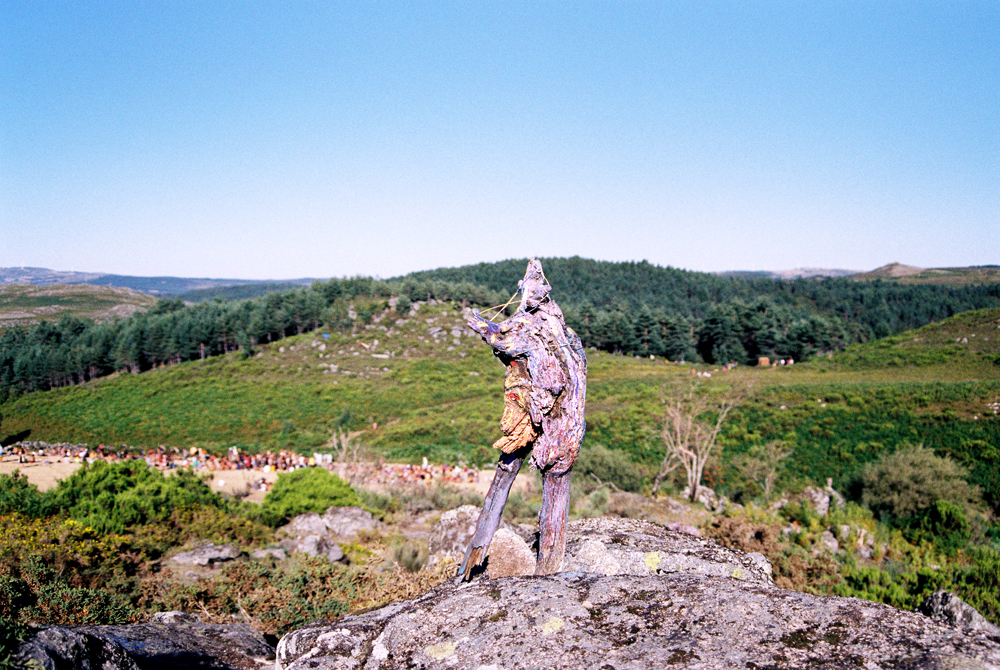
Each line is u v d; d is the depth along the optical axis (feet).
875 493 80.38
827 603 10.36
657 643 9.88
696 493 81.66
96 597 29.84
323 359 289.12
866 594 36.45
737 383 181.78
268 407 213.46
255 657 20.30
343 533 57.98
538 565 14.52
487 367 274.57
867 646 9.05
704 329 328.70
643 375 246.88
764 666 8.93
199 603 32.68
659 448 117.29
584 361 14.30
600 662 9.59
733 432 126.31
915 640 9.04
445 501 74.33
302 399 223.51
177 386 248.32
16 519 45.62
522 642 10.36
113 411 215.31
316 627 12.60
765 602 10.59
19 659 12.55
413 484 87.35
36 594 28.66
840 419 128.98
